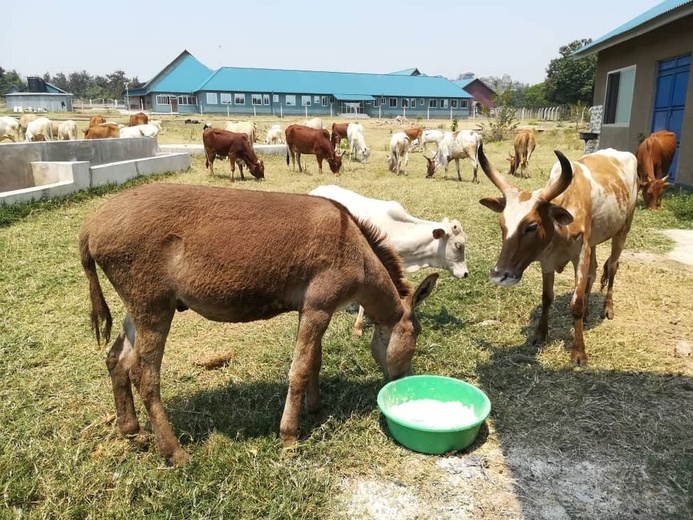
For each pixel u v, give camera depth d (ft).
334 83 223.92
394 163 58.54
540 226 14.21
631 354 16.43
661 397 14.14
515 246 14.20
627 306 20.24
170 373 15.38
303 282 11.50
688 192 39.70
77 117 148.56
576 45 193.88
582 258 15.94
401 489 11.04
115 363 11.98
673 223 32.37
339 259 11.56
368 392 14.51
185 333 17.99
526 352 16.80
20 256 24.20
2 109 208.23
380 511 10.46
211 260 10.86
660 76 46.57
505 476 11.39
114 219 10.73
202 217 10.93
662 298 20.77
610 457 11.93
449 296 20.70
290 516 10.10
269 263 11.07
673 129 44.83
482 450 12.24
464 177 54.85
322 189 19.15
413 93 225.35
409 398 13.71
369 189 43.04
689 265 24.53
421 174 57.77
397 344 13.30
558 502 10.66
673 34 43.29
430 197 38.93
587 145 61.82
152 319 11.10
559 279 23.17
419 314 19.35
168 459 11.62
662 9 45.24
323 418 13.33
